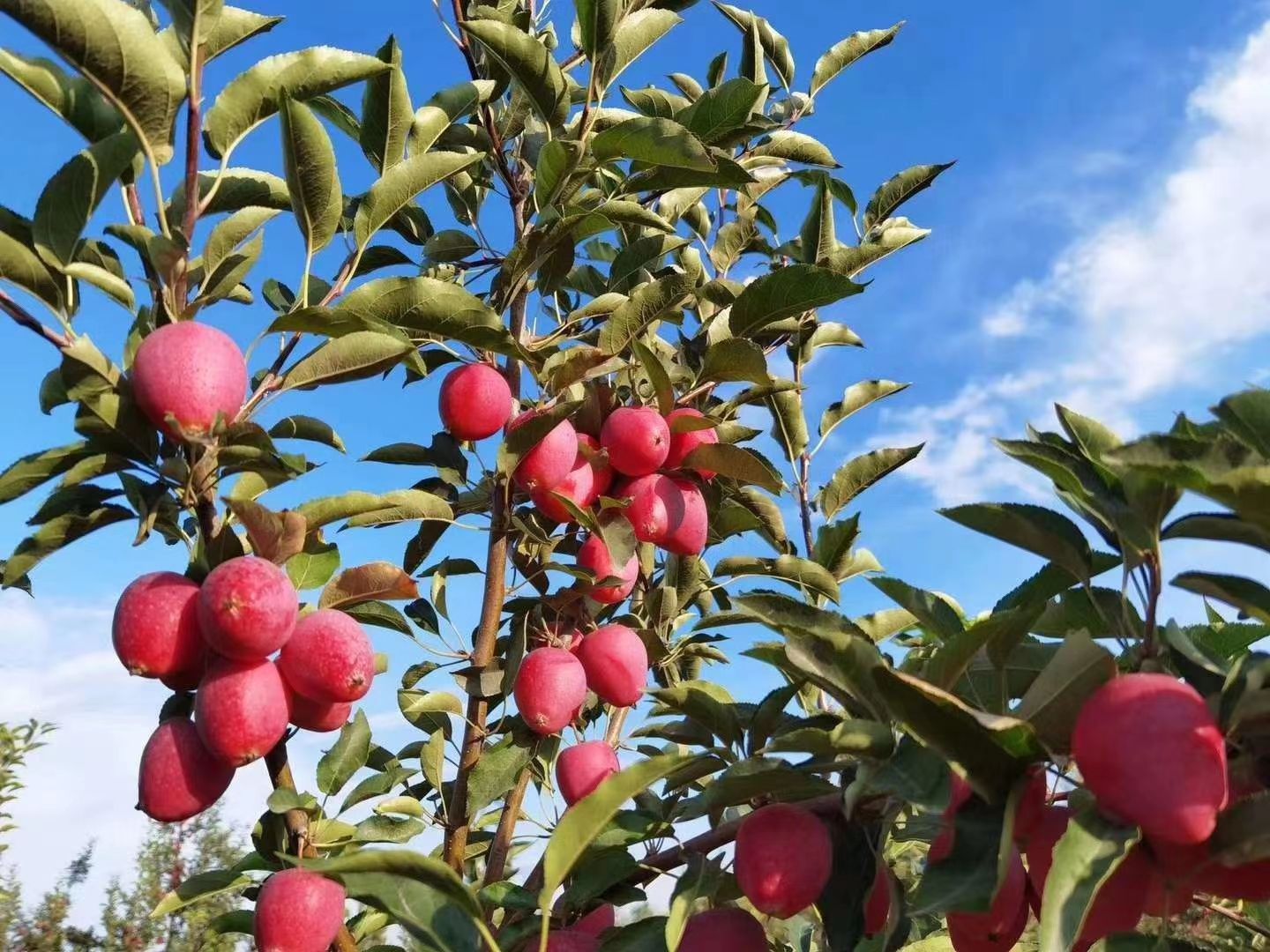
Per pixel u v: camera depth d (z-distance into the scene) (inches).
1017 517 17.9
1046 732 16.1
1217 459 14.5
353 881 18.4
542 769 26.4
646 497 25.7
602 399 27.0
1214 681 16.2
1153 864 15.4
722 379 26.8
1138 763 14.4
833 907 18.7
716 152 25.0
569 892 21.3
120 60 18.9
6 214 19.6
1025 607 16.5
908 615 27.9
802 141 32.8
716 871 19.2
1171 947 15.6
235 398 19.9
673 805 22.5
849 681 17.8
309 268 22.4
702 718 21.4
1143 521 16.3
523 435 24.0
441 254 29.3
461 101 27.1
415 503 25.4
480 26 24.3
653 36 26.5
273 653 19.8
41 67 19.6
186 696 21.7
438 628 27.6
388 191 23.5
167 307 20.6
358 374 22.2
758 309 25.9
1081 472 17.0
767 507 29.6
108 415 19.7
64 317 19.8
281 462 20.3
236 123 21.7
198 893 23.8
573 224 25.1
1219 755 14.5
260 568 19.6
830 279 24.9
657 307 26.0
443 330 23.8
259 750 19.6
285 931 20.5
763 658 20.8
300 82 21.8
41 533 20.9
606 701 26.0
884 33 36.8
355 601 23.4
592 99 26.3
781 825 18.5
